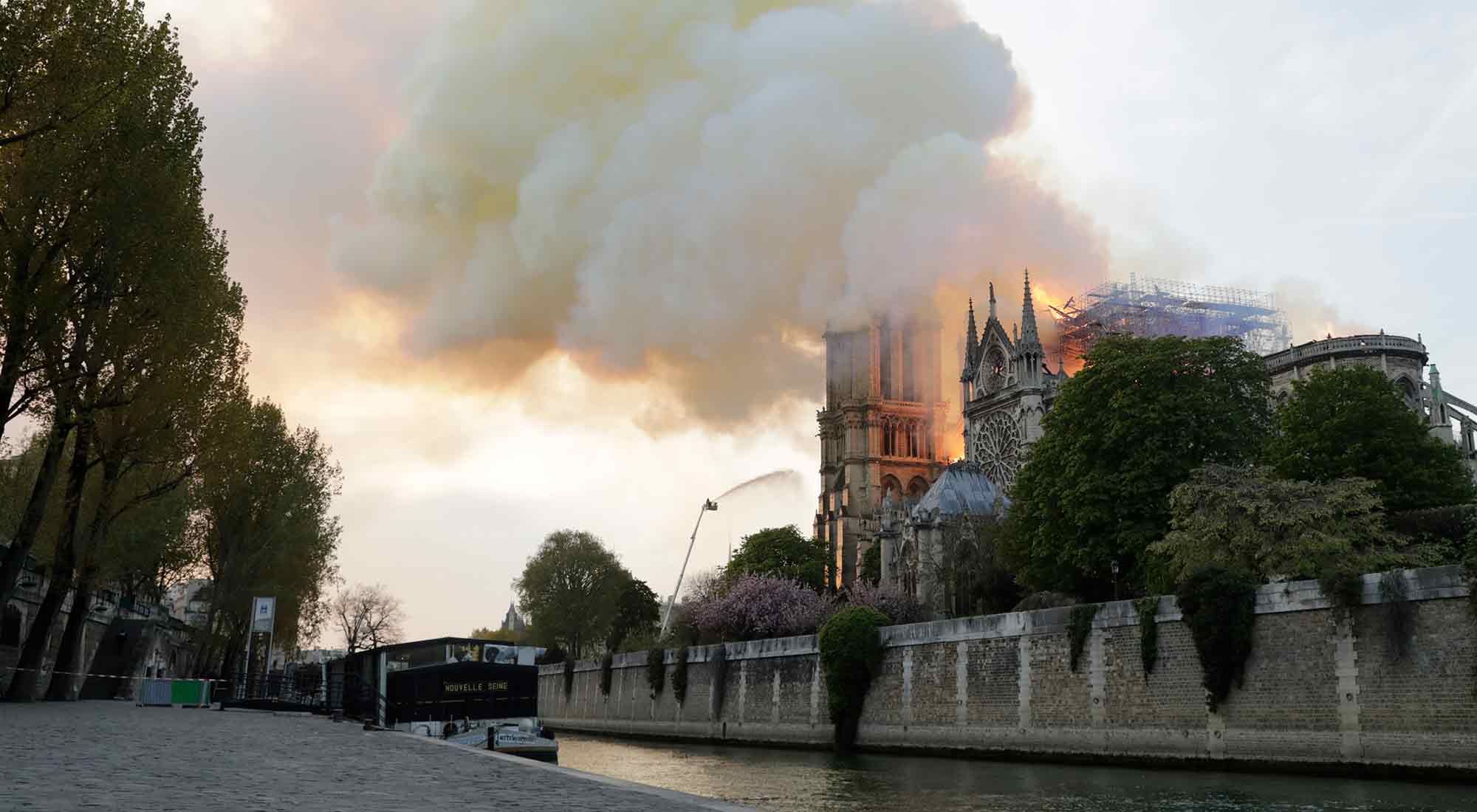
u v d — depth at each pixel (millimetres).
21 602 60906
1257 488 56750
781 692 82812
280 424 80812
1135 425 70438
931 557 120250
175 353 44500
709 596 120562
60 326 40500
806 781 53781
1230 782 45156
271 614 62125
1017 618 61531
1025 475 79562
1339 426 65312
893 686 70750
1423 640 42938
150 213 40812
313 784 17281
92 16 36375
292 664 108250
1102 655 56219
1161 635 53188
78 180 39625
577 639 151500
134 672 82062
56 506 57500
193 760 20953
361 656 62312
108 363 44344
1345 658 45438
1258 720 48438
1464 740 41312
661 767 64625
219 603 75438
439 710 54125
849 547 190125
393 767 21391
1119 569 69812
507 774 20375
